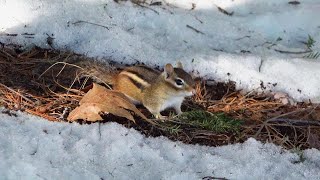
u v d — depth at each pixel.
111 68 12.05
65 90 11.43
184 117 11.10
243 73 12.21
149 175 9.73
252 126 11.20
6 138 9.98
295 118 11.55
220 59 12.34
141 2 13.91
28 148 9.87
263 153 10.52
